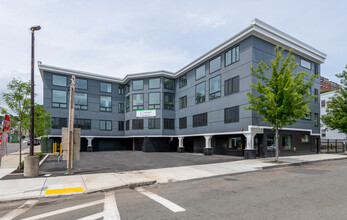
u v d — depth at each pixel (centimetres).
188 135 2720
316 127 2498
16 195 743
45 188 834
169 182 966
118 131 3278
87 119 3062
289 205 610
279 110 1525
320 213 543
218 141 2478
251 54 1894
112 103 3284
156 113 2969
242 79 1970
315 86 2519
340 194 725
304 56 2375
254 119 1869
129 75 3091
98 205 637
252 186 858
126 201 673
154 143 3000
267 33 1953
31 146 1073
